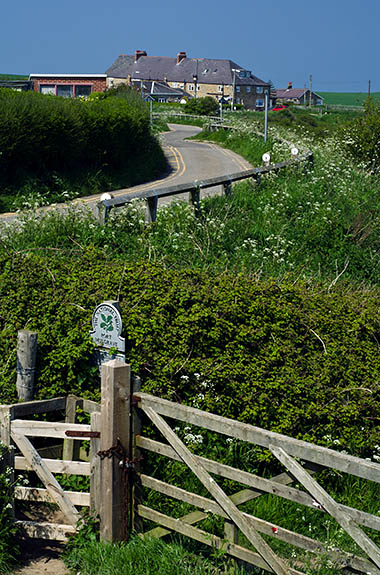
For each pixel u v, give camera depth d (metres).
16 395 6.88
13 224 12.24
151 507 5.97
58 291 8.02
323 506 4.53
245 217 15.14
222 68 110.38
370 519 4.41
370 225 15.35
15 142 21.03
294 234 14.59
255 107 111.06
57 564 5.48
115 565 5.12
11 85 56.28
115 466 5.41
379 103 25.67
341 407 7.45
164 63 113.56
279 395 7.41
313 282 11.50
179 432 6.67
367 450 7.34
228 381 7.33
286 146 27.50
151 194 13.29
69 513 5.61
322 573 4.96
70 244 11.58
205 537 5.28
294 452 4.75
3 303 7.86
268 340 8.05
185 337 7.45
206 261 11.81
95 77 76.25
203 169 30.09
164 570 5.07
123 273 8.19
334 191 17.80
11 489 5.68
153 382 6.98
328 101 179.50
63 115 23.25
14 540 5.62
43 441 6.52
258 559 5.03
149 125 31.03
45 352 7.06
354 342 8.65
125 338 7.25
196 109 68.25
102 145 25.56
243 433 4.98
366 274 14.05
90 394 6.77
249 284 8.98
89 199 22.08
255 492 5.52
